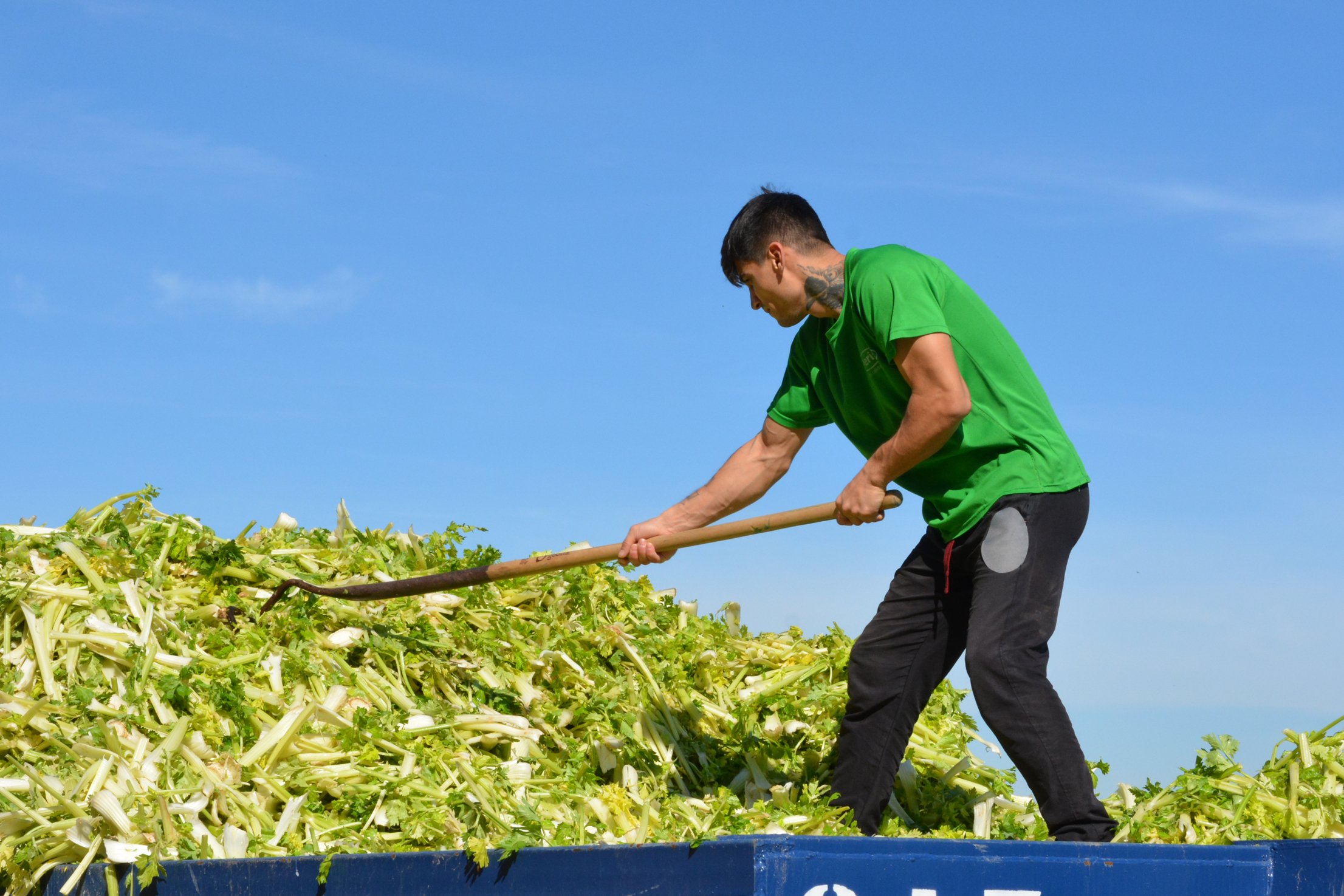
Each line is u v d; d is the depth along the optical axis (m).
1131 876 3.03
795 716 5.56
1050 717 4.07
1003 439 4.29
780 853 2.77
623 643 5.79
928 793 5.27
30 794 3.95
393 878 3.41
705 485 5.20
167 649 4.87
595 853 3.07
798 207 4.52
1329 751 4.81
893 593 4.72
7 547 5.21
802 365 5.02
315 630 5.28
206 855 3.79
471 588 6.07
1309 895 3.04
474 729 4.87
